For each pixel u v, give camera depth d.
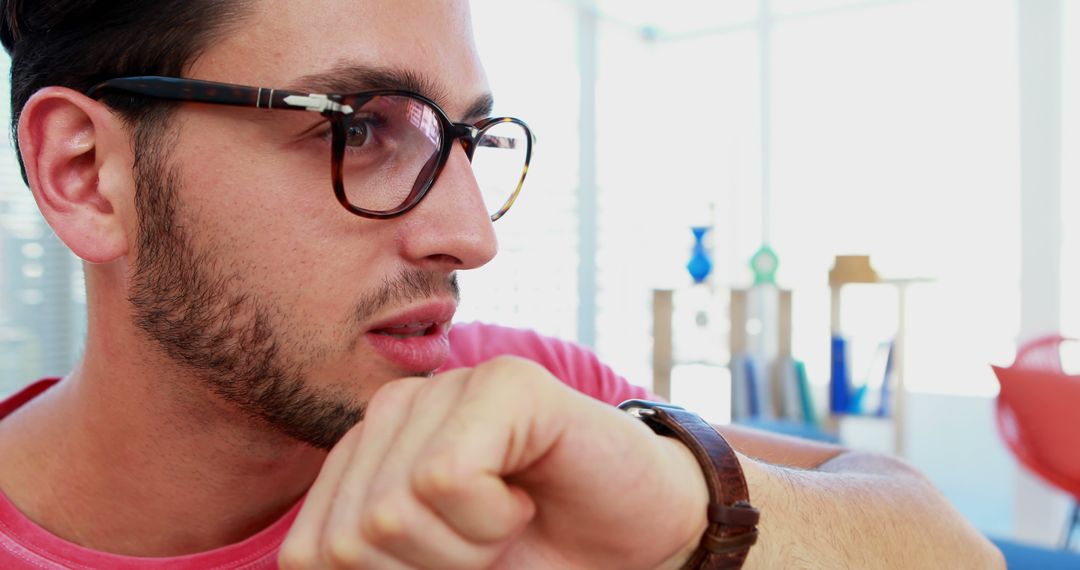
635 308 4.98
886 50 4.53
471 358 1.10
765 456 0.99
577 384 1.15
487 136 0.81
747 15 4.84
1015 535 3.89
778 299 4.07
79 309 2.80
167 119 0.66
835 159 4.70
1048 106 3.89
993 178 4.29
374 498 0.36
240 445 0.73
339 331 0.65
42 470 0.77
